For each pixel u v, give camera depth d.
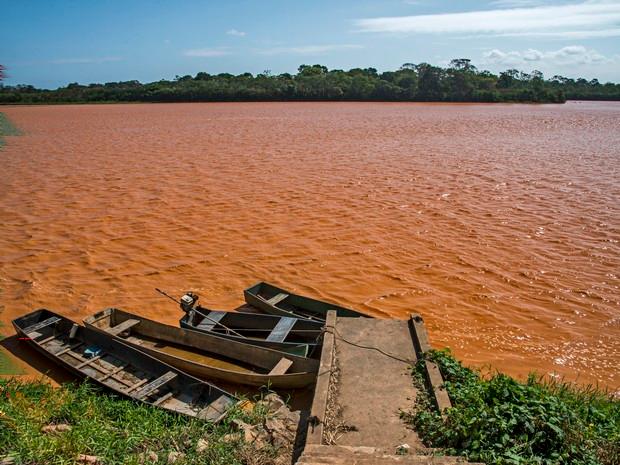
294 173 27.69
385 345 9.59
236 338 10.93
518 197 22.84
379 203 21.84
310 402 9.41
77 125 53.69
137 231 18.47
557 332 12.10
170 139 41.69
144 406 8.95
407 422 7.62
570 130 49.59
